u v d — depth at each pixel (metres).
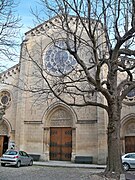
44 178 16.91
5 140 33.81
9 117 33.72
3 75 35.19
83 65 16.62
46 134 32.09
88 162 29.19
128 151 28.97
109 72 17.12
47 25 34.84
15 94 34.34
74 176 17.95
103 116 29.52
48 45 34.50
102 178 15.32
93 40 16.14
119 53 17.72
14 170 21.66
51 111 32.41
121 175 15.38
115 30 17.41
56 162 30.09
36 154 31.55
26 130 32.59
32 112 32.91
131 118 29.33
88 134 30.27
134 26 16.36
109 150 16.41
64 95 31.98
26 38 35.31
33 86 33.19
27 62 34.31
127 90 17.42
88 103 17.12
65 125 32.03
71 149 31.27
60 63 30.64
